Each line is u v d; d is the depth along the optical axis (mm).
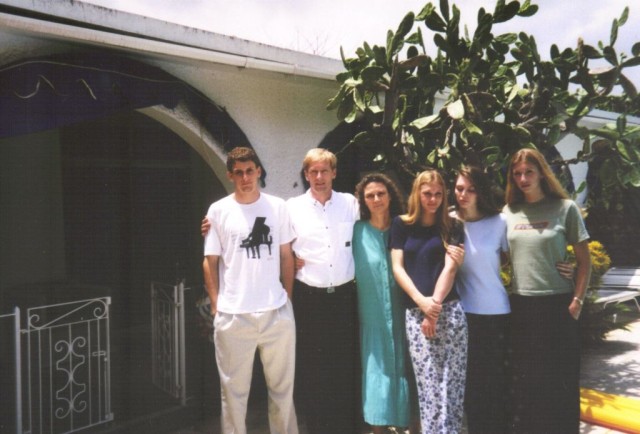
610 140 5172
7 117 3492
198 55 4297
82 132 7047
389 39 4586
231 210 3350
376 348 3551
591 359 6008
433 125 4973
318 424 3695
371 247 3574
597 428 4168
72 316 5656
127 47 3961
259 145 5184
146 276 7664
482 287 3496
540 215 3484
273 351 3414
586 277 3494
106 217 7297
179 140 7906
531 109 5094
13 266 6488
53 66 3709
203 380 4691
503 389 3607
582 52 4961
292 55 4996
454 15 4609
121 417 4270
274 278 3393
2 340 5277
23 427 4105
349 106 4750
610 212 9312
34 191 6656
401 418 3555
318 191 3607
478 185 3525
